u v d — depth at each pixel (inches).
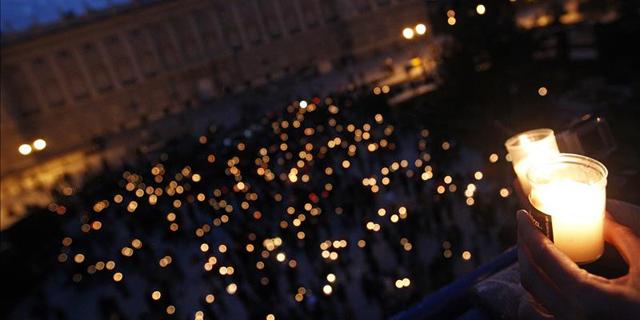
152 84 2372.0
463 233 544.7
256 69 2496.3
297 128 1130.0
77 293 759.7
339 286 490.0
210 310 542.3
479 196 523.2
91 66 2261.3
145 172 1215.6
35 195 1429.6
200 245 775.7
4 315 754.8
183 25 2393.0
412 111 886.4
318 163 861.2
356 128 1023.6
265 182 891.4
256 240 655.8
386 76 1369.3
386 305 465.1
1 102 2025.1
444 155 665.0
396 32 2362.2
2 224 1195.9
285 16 2454.5
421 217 593.9
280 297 547.5
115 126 2317.9
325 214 668.1
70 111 2222.0
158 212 921.5
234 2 2423.7
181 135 1567.4
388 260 559.2
